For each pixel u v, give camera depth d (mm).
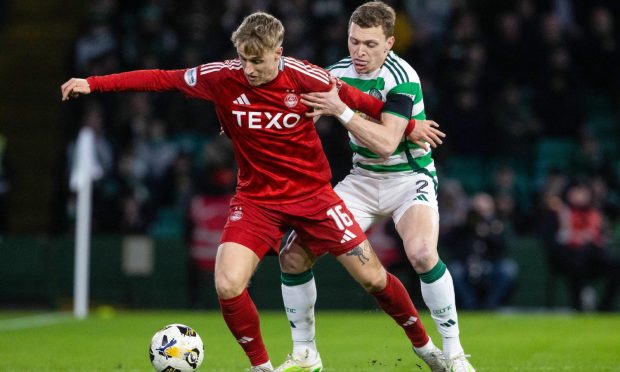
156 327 36031
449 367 20312
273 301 47594
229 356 26422
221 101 19344
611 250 47906
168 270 48250
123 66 54500
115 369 24016
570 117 54062
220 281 18906
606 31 56188
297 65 19125
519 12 55781
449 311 20141
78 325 37062
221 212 47188
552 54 54594
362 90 20984
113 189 50719
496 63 55406
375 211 21766
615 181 51875
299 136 19422
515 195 51656
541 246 46781
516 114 53094
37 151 61469
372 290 19984
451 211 46062
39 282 48625
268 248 19688
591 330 34031
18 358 26500
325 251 19984
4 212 54562
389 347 28500
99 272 48281
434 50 55844
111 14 57844
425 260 19797
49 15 67125
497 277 44750
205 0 55562
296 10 54594
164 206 51344
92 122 51500
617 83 55875
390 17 20672
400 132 20016
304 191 19688
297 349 21391
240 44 18203
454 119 52312
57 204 53375
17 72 64625
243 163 19828
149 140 52438
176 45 55562
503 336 32000
